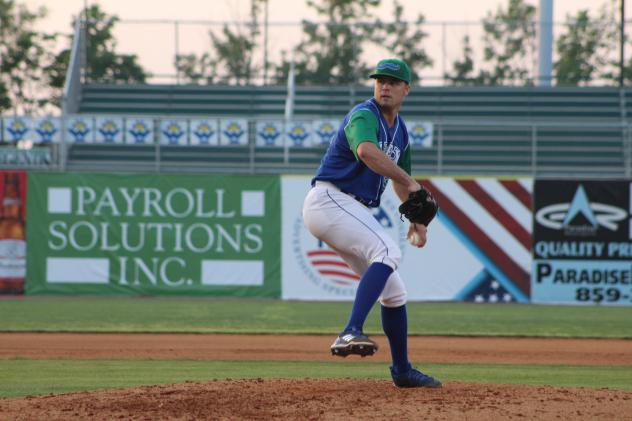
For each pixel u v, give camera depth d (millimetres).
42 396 17359
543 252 55188
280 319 45156
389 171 14930
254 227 55750
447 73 77125
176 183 55781
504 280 55219
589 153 69500
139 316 45844
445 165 68562
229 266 55750
